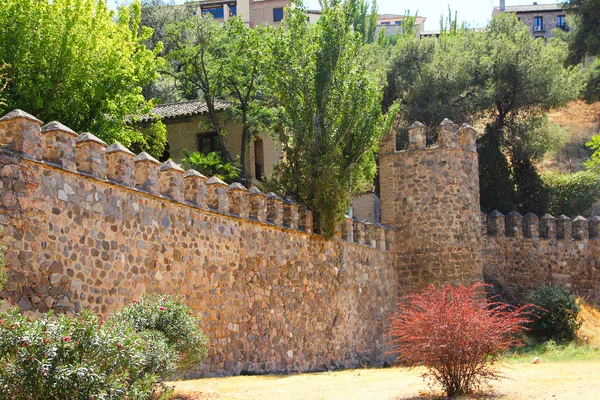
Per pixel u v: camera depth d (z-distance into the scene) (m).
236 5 75.62
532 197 45.16
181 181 18.47
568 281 37.22
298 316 23.53
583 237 37.75
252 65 34.66
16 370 9.25
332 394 15.45
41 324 9.68
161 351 12.44
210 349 19.03
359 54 27.88
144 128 35.62
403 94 46.56
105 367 9.93
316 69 26.53
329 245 25.83
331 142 25.81
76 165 15.22
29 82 24.58
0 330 9.38
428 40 47.78
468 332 14.76
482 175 43.88
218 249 19.84
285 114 27.00
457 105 44.75
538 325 30.50
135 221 16.62
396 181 31.00
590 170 46.50
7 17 25.19
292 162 26.03
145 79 29.02
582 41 54.75
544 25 89.00
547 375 18.30
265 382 17.81
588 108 66.94
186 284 18.31
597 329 32.25
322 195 25.25
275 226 22.59
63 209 14.48
